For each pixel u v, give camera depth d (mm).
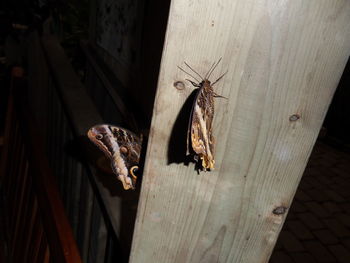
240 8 215
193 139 215
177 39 221
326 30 218
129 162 365
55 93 753
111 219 327
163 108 237
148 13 695
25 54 1071
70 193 621
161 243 284
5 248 664
